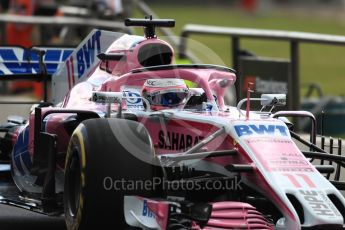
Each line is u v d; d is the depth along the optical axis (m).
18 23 62.41
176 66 27.45
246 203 24.42
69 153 26.06
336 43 47.81
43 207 27.39
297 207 23.67
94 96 25.64
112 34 32.03
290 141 25.22
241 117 26.05
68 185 26.12
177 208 23.33
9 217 31.84
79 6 70.62
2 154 34.47
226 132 25.34
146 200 24.19
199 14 172.88
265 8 194.50
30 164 30.09
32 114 30.06
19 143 31.08
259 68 50.12
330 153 29.17
